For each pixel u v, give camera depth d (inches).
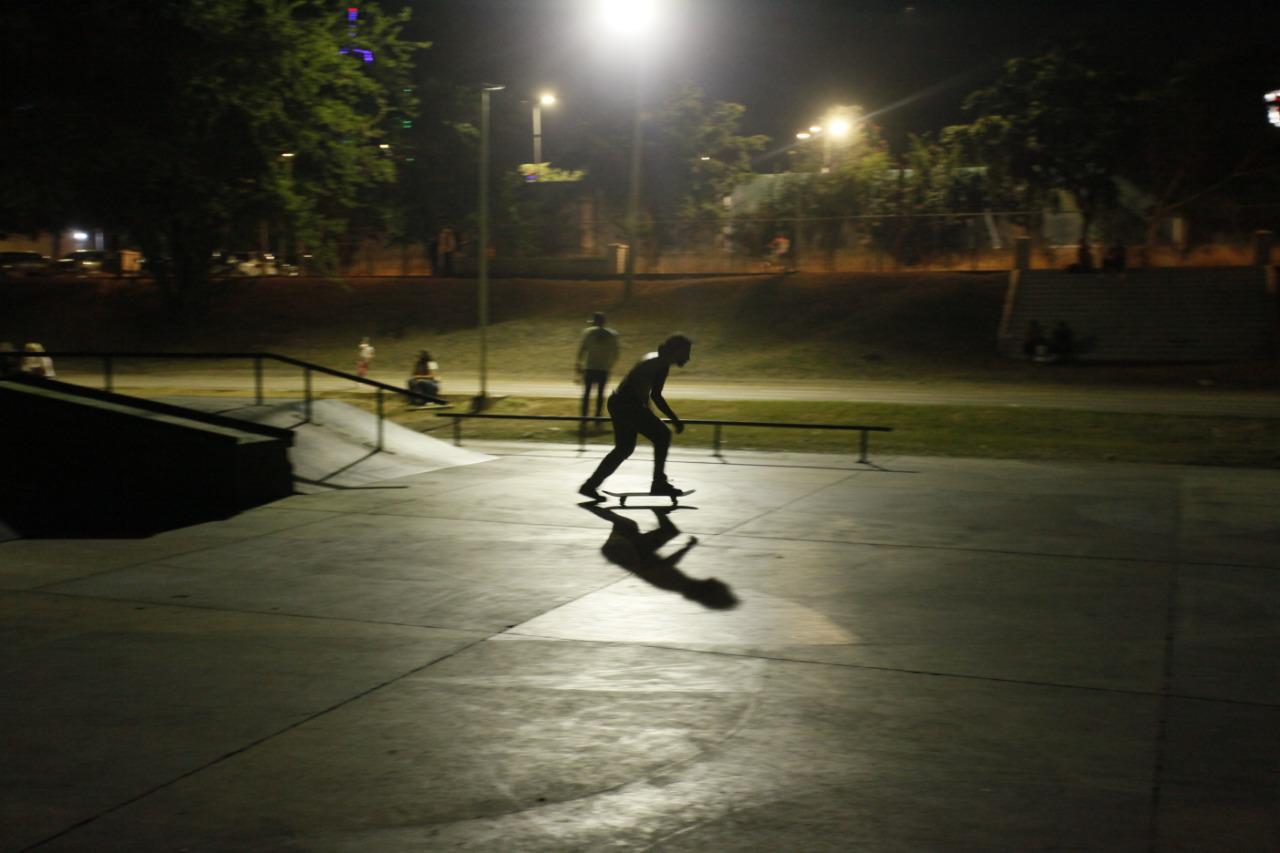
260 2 1050.1
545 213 2079.2
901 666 240.7
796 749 192.7
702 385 1237.1
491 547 367.6
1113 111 1701.5
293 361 591.5
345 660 243.3
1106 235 1819.6
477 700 217.8
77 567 333.7
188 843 156.6
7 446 474.3
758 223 1868.8
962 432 759.1
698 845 156.8
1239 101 1707.7
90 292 1958.7
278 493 462.9
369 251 2063.2
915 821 164.2
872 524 413.1
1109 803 170.1
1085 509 446.3
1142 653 250.5
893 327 1493.6
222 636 261.4
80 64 902.4
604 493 483.5
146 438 450.3
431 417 860.0
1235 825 162.4
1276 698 219.9
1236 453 648.4
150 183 1027.9
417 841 157.8
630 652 250.4
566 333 1590.8
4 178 916.6
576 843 157.4
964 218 1780.3
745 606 291.9
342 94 1245.1
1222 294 1459.2
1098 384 1197.1
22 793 173.2
